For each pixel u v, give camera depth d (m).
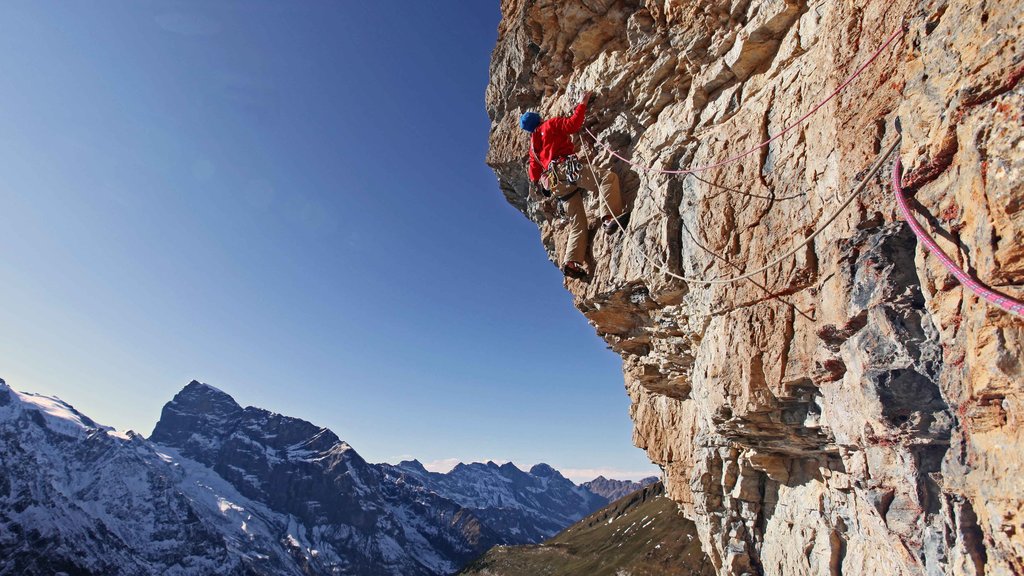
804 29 9.70
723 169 11.24
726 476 16.70
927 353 6.81
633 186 14.20
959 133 5.86
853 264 7.96
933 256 6.39
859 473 9.05
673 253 12.41
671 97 12.93
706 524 18.36
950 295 6.15
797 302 9.62
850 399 8.41
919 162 6.44
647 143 13.66
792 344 9.80
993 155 5.32
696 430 22.78
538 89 16.78
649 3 12.34
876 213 7.69
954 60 6.03
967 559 6.11
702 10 11.30
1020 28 5.18
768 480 15.82
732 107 11.35
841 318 8.25
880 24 7.74
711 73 11.66
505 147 18.59
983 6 5.68
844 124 8.34
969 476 6.06
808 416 10.72
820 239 8.94
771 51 10.66
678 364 17.25
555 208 17.91
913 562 7.70
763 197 10.32
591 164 15.23
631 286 14.20
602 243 15.27
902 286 7.16
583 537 176.38
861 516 10.60
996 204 5.26
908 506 7.61
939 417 6.84
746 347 10.81
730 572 16.47
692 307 12.93
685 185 12.30
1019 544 5.31
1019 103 5.11
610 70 13.83
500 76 18.25
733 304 11.03
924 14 6.76
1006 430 5.43
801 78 9.70
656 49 12.71
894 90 7.40
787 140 9.88
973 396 5.75
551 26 14.80
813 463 13.44
